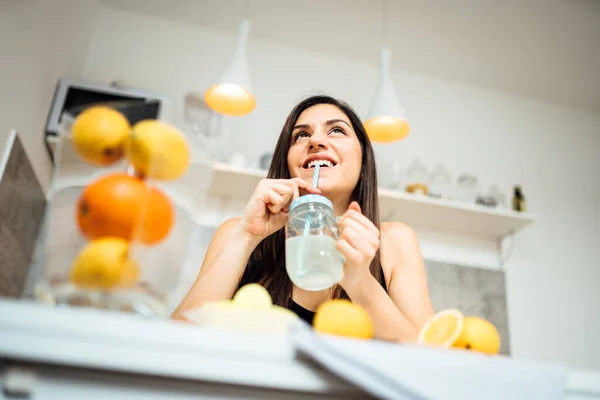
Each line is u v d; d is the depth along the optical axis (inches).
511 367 19.3
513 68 114.0
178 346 17.4
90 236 20.9
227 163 88.9
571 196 113.8
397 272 49.9
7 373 17.0
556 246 107.0
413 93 113.5
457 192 99.3
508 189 109.9
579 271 105.7
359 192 54.5
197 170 24.3
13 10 56.0
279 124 101.1
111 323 17.2
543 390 19.3
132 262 20.9
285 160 56.2
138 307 20.9
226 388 18.2
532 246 105.3
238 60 77.7
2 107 54.0
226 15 103.3
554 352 96.4
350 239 31.0
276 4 100.7
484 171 110.0
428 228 98.7
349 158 49.4
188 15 103.7
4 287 56.7
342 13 102.2
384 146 105.7
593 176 117.6
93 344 16.9
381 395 17.3
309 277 28.8
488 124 115.6
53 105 72.9
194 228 23.6
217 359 17.5
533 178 113.0
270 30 106.9
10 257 57.6
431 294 92.4
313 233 29.0
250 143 97.0
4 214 54.6
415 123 110.3
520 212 93.4
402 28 104.9
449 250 98.0
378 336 36.0
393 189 92.4
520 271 101.9
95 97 74.5
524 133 117.3
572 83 117.4
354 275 33.6
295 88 106.1
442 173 100.3
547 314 99.6
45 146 70.8
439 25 104.0
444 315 28.7
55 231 20.9
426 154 107.6
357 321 24.0
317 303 45.1
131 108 24.5
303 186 38.4
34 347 16.6
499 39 106.8
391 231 54.4
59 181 22.5
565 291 102.7
